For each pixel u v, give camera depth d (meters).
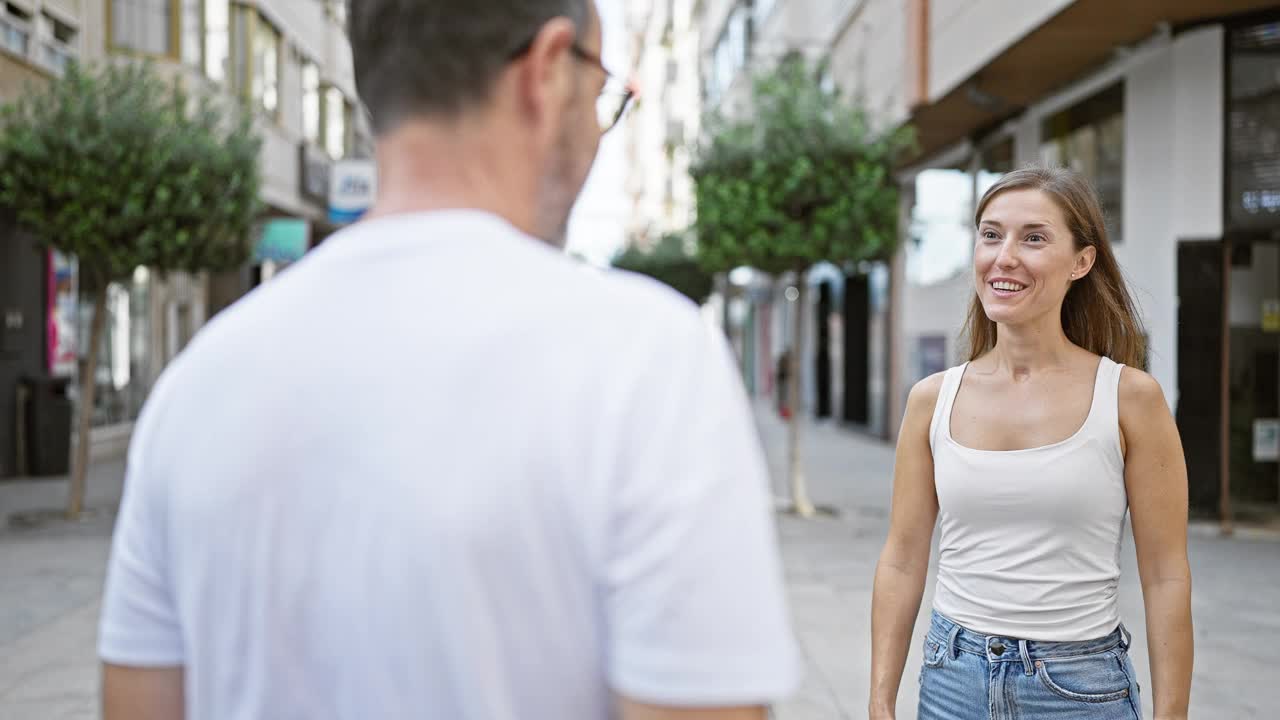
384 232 0.86
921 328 16.73
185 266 10.29
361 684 0.77
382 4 0.90
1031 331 2.07
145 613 0.89
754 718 0.73
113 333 16.97
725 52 28.94
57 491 12.56
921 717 2.13
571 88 0.95
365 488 0.77
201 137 10.29
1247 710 4.71
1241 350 9.39
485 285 0.81
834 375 22.53
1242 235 9.17
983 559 2.04
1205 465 9.30
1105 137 10.80
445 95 0.89
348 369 0.80
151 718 0.89
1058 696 1.96
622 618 0.74
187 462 0.84
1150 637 1.98
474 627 0.74
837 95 10.77
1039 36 9.81
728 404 0.79
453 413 0.77
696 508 0.74
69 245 9.75
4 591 7.27
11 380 13.84
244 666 0.81
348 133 25.47
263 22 18.92
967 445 2.08
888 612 2.16
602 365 0.78
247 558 0.80
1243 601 6.74
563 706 0.76
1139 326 2.25
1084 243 2.10
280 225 19.20
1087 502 1.97
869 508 11.06
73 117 9.76
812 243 10.20
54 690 5.07
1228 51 9.20
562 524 0.75
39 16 13.54
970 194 14.71
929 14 12.75
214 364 0.85
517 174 0.91
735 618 0.73
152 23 15.63
